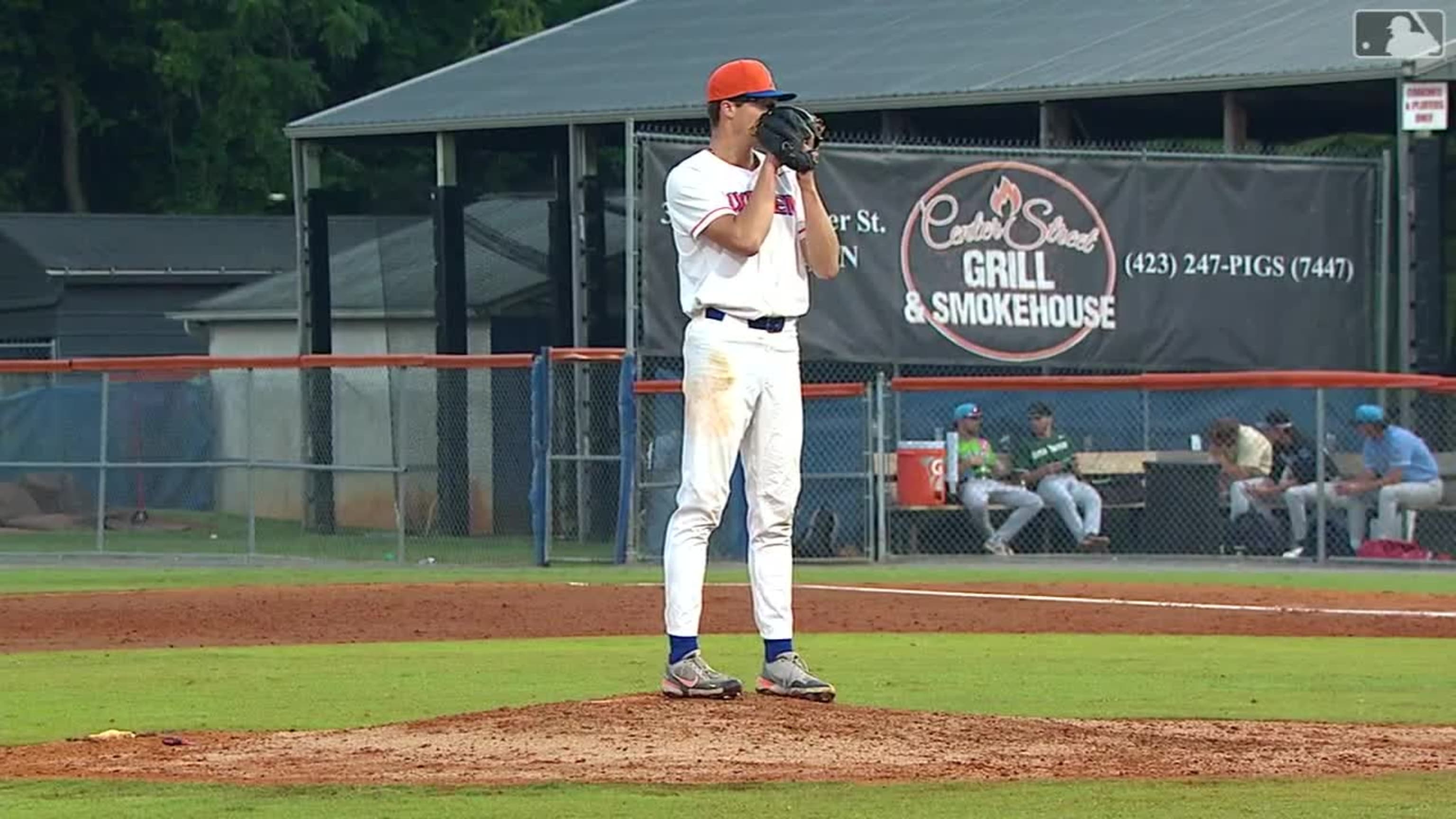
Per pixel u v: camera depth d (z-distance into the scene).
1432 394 71.56
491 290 98.88
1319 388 66.56
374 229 126.12
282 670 39.56
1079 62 81.75
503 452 80.56
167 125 157.38
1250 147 89.19
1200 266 75.06
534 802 23.08
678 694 29.52
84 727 31.19
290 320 112.88
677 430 70.81
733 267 28.30
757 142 28.03
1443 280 74.50
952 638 47.00
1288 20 82.25
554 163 103.06
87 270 123.31
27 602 55.47
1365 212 76.69
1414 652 44.06
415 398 81.38
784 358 28.83
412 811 22.64
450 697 34.59
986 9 92.69
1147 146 88.69
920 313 72.56
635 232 71.12
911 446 69.88
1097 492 69.62
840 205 71.50
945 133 87.19
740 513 69.56
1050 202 73.75
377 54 160.12
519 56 99.88
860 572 65.44
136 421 78.62
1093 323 74.19
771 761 25.70
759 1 100.50
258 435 84.81
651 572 66.81
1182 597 57.06
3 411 79.38
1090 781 24.73
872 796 23.48
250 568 70.88
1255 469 68.69
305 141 94.81
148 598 56.59
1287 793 23.91
